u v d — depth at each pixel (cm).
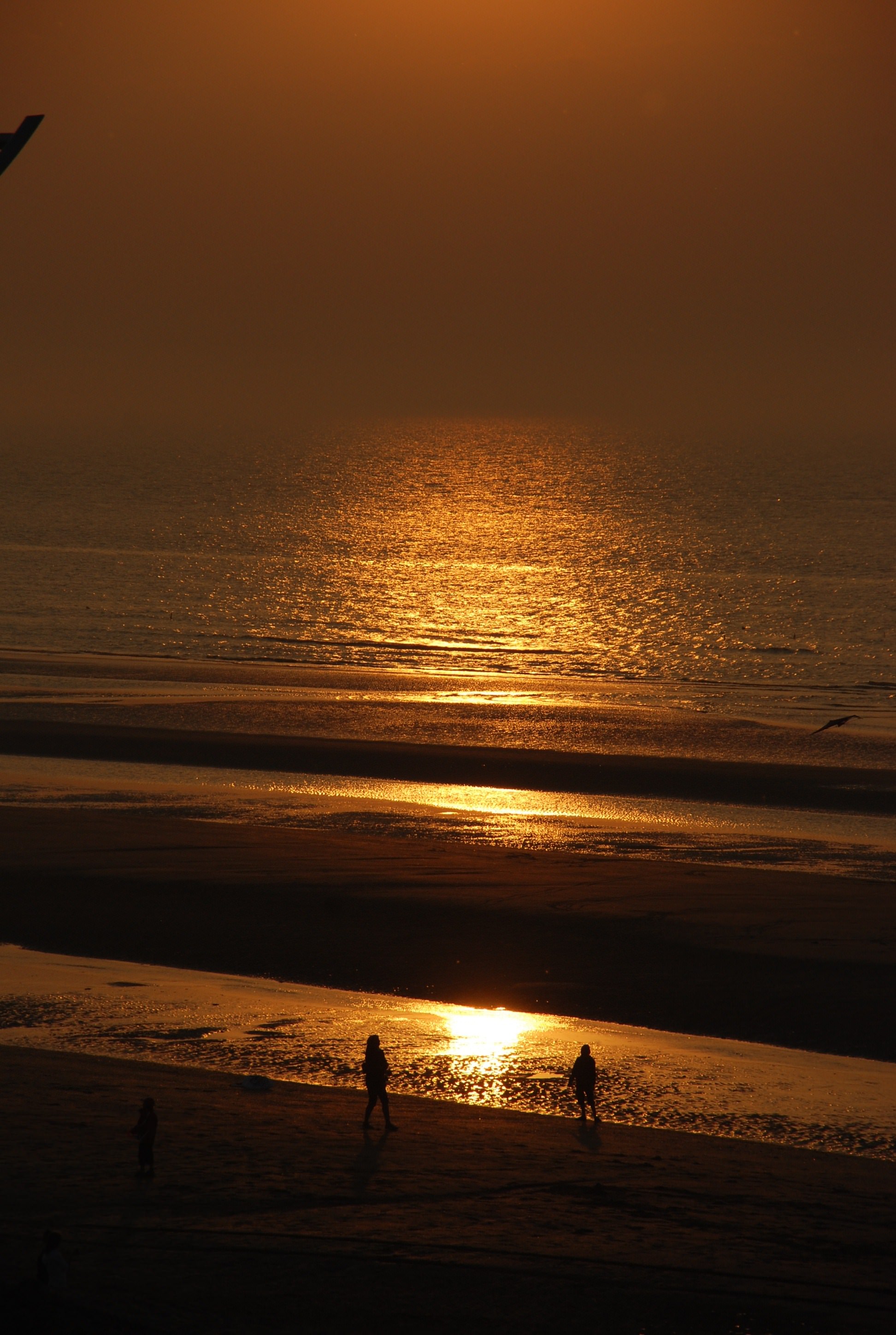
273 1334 5047
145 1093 8219
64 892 13600
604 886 14075
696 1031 10325
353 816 17188
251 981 11256
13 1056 8981
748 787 18988
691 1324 5322
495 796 18450
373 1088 7738
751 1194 6931
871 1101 8938
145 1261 5609
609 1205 6606
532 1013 10662
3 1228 5888
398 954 11962
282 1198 6444
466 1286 5559
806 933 12594
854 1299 5606
